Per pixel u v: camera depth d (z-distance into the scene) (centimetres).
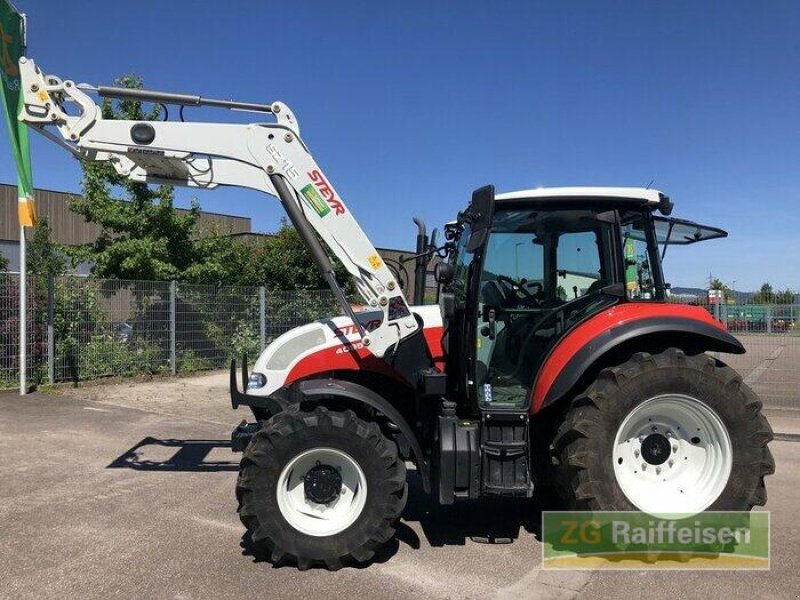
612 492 401
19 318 1001
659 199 437
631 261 443
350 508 397
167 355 1203
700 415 414
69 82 461
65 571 381
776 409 886
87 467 608
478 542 431
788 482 561
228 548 418
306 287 1630
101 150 465
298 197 451
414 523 467
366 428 392
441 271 437
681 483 419
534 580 373
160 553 408
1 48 782
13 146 920
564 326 447
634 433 420
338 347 462
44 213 2491
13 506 497
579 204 439
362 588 361
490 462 407
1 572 379
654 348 427
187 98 462
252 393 466
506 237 448
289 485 396
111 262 1266
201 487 549
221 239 1465
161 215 1309
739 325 1204
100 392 1016
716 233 496
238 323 1316
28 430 755
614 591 359
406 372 453
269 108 462
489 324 445
